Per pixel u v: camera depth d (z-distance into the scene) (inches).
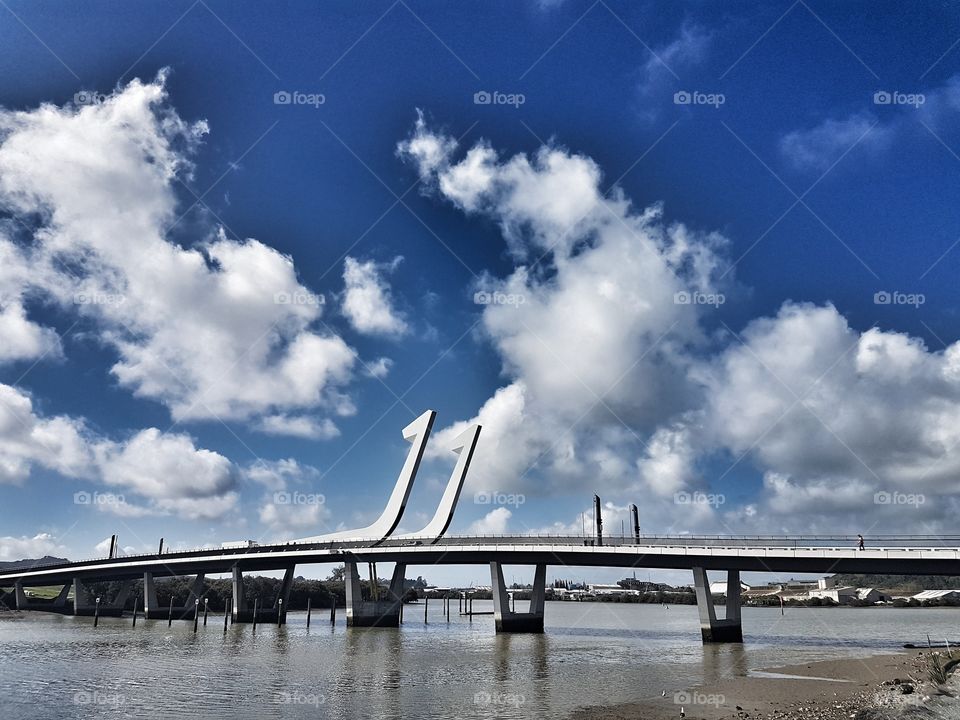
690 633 3341.5
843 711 1295.5
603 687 1632.6
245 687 1678.2
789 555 2374.5
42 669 2028.8
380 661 2162.9
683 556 2637.8
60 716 1374.3
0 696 1581.0
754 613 5994.1
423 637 3078.2
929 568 2146.9
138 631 3577.8
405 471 4254.4
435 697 1528.1
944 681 1539.1
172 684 1732.3
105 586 6481.3
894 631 3437.5
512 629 3196.4
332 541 3983.8
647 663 2057.1
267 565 4158.5
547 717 1316.4
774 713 1298.0
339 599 6939.0
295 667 2032.5
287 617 5032.0
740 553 2468.0
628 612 6633.9
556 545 2979.8
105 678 1839.3
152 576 4761.3
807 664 1984.5
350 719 1320.1
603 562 2962.6
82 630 3663.9
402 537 4060.0
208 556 4143.7
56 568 5029.5
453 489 4062.5
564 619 5073.8
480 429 4128.9
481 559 3324.3
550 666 2010.3
